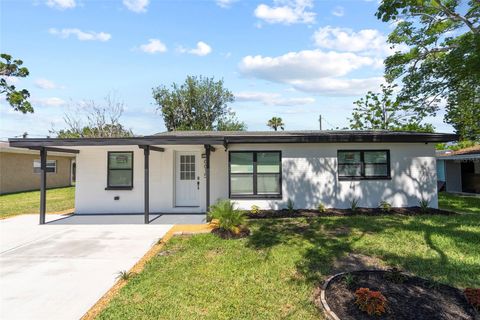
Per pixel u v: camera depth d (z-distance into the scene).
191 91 32.50
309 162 10.70
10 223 9.10
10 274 4.94
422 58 13.02
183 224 8.73
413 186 10.77
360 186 10.73
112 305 3.83
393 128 24.22
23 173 19.84
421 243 6.33
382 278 4.46
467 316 3.42
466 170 17.41
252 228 7.95
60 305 3.86
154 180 10.88
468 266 5.01
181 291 4.23
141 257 5.80
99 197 10.84
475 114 15.41
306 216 9.57
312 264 5.21
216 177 10.77
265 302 3.90
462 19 11.14
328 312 3.54
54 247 6.51
